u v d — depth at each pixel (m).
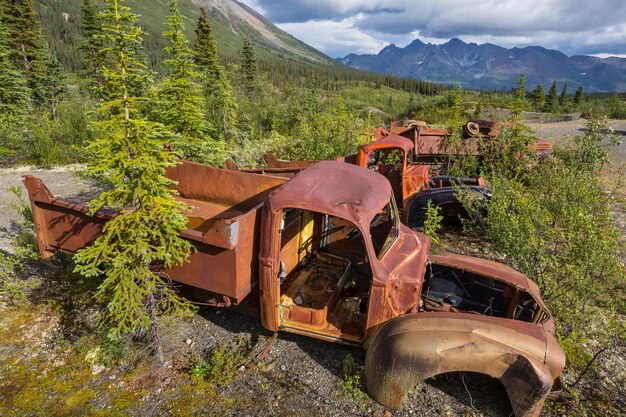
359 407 3.70
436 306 4.56
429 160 11.64
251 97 34.69
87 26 33.09
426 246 4.62
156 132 3.72
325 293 4.50
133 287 3.75
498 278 4.36
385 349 3.61
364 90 121.12
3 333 4.57
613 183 11.02
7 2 30.91
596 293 4.69
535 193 6.58
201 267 4.07
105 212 4.27
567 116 33.97
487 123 11.57
